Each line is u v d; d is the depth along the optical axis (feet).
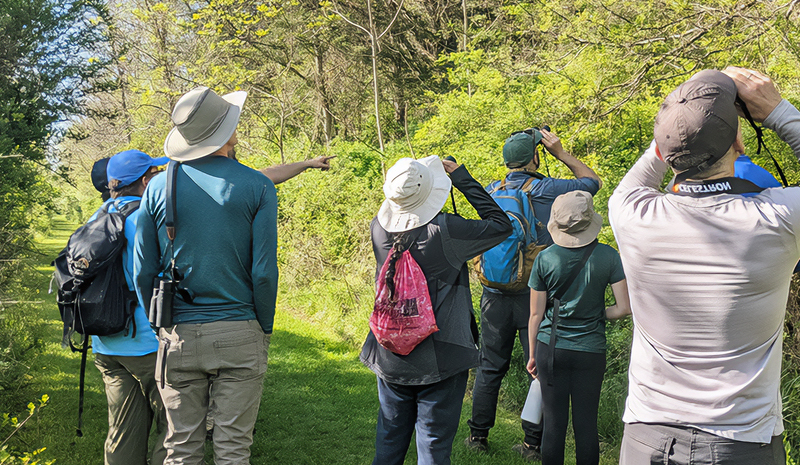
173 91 46.06
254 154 48.11
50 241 55.36
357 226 28.58
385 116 55.06
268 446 13.74
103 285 9.96
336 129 56.95
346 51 51.44
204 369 8.98
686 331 5.73
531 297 11.00
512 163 13.26
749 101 5.61
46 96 24.91
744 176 7.20
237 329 9.06
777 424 5.66
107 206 10.74
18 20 23.02
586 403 10.61
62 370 19.20
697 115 5.46
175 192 8.98
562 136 19.77
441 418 9.17
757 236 5.36
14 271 16.29
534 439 13.15
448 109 29.17
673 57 17.66
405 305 8.87
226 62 46.42
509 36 36.22
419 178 9.09
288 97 52.37
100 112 28.53
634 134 20.10
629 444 6.19
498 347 13.19
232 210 9.00
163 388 9.18
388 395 9.45
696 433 5.69
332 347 21.79
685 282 5.66
